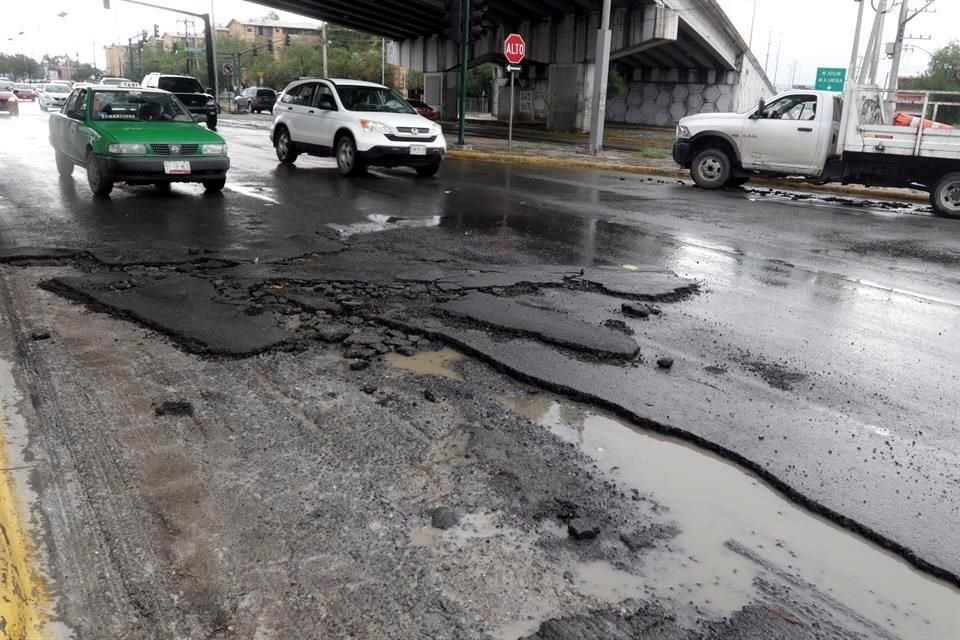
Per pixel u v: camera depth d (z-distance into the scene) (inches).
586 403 171.5
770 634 101.3
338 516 123.9
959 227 465.1
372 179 577.6
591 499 131.9
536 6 1427.2
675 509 130.3
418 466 140.5
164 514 122.9
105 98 469.7
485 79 3063.5
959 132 507.2
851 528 126.1
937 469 146.1
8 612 92.7
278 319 219.8
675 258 326.0
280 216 392.5
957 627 104.2
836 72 1238.9
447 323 219.0
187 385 173.0
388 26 1781.5
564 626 100.9
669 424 159.2
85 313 222.1
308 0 1467.8
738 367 196.1
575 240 358.3
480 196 505.0
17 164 585.6
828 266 324.8
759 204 524.4
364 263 291.3
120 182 448.5
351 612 102.0
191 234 334.3
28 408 159.3
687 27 1695.4
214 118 1108.5
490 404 168.7
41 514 121.6
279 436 150.1
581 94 1491.1
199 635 97.0
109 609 101.1
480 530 121.6
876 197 628.7
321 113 605.6
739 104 2578.7
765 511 131.0
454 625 100.3
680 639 99.6
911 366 202.8
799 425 162.9
